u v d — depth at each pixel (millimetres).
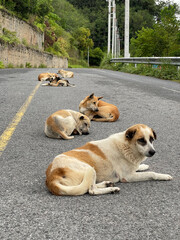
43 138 3236
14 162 2463
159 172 2352
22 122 3826
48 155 2670
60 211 1655
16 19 20750
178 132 3602
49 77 8844
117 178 2176
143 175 2189
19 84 7934
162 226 1528
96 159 2107
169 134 3498
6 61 16141
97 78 11047
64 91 6855
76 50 60438
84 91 6988
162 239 1412
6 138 3135
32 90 6785
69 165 1917
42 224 1521
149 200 1841
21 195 1854
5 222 1538
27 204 1732
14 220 1558
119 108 5102
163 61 12211
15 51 17750
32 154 2682
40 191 1922
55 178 1864
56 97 5887
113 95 6555
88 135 3461
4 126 3604
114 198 1857
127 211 1683
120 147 2184
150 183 2148
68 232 1456
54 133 3268
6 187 1974
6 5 20391
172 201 1832
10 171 2264
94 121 4238
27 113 4332
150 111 4883
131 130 2176
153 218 1609
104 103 4438
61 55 38125
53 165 1939
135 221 1572
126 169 2189
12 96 5816
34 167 2363
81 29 63688
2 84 7809
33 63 22859
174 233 1465
